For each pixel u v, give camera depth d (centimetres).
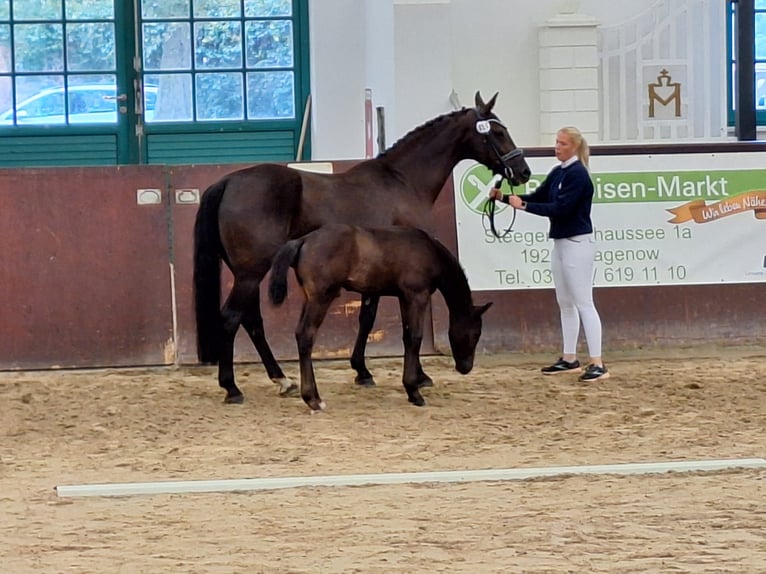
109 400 1166
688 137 1789
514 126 1794
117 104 1950
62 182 1336
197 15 1952
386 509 757
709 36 1778
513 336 1376
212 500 789
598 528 704
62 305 1335
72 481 855
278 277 1046
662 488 806
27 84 1938
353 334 1363
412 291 1098
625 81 1781
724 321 1404
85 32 1944
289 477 854
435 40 1705
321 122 1945
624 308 1389
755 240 1413
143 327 1345
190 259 1348
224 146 1966
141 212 1344
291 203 1127
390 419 1064
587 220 1234
